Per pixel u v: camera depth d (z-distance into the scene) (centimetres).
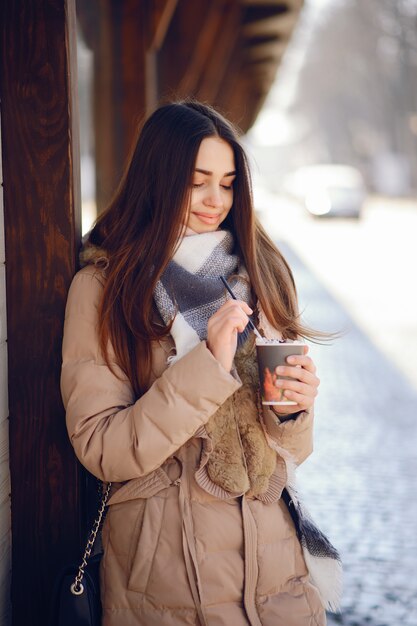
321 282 1625
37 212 258
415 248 2342
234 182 252
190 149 241
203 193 246
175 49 886
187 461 233
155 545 229
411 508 516
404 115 5822
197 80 984
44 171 257
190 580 226
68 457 265
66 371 239
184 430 222
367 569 433
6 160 257
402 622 378
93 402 233
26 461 266
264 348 229
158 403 222
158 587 227
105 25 603
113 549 235
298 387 229
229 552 231
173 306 239
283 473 242
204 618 225
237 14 1067
